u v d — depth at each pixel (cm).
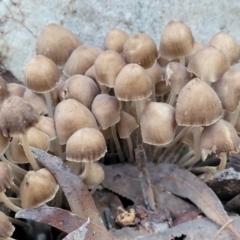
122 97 32
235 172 34
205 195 32
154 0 42
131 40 34
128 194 34
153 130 32
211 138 32
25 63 44
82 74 36
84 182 32
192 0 42
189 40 34
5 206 34
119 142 37
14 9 43
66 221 30
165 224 32
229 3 42
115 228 32
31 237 34
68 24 43
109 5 43
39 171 31
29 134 31
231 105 32
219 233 30
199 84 31
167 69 34
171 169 34
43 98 35
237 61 36
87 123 32
